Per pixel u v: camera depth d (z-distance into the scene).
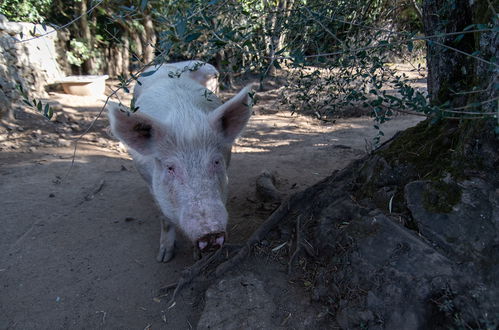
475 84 0.95
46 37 4.18
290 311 1.02
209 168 1.09
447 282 0.87
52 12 4.89
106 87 4.73
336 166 2.30
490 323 0.81
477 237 0.91
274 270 1.14
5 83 3.12
